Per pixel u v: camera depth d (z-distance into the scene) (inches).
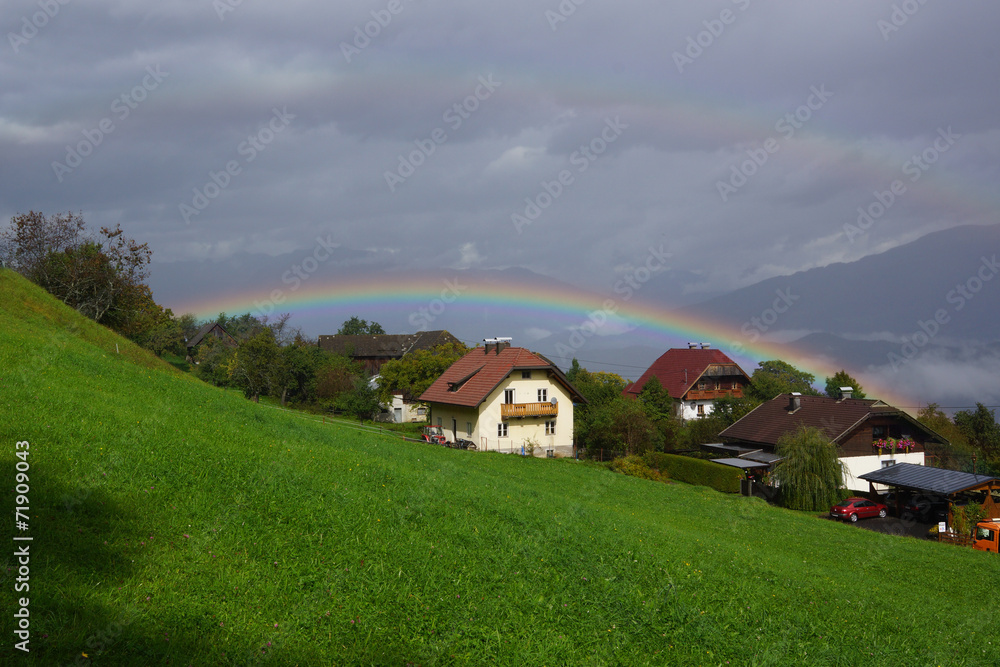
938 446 2228.1
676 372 3346.5
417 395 3021.7
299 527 422.9
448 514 521.3
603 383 2632.9
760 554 720.3
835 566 775.1
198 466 493.0
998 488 1406.3
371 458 766.5
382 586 367.2
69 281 1694.1
